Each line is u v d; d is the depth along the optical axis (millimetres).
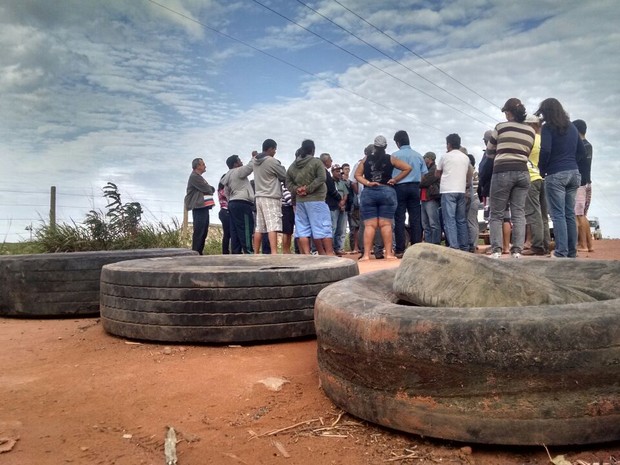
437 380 2533
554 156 7531
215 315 4449
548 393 2387
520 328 2400
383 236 10172
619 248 12031
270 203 9633
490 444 2500
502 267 3262
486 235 16625
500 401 2430
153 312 4543
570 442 2393
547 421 2387
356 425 2877
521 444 2426
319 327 3230
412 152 10344
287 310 4547
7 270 5945
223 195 11664
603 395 2375
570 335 2363
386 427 2764
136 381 3664
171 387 3535
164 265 5305
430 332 2531
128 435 2826
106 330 4934
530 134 7801
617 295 3740
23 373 3895
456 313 2582
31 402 3299
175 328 4484
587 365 2354
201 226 10750
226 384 3564
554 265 4402
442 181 9281
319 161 9250
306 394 3346
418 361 2561
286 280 4547
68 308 5887
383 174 9945
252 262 5730
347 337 2863
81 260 5945
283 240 11273
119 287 4727
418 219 10562
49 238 12320
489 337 2428
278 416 3041
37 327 5492
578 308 2486
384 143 9797
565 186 7609
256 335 4473
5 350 4574
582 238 11133
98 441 2760
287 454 2598
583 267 4262
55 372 3895
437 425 2541
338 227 12383
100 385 3598
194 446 2703
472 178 10367
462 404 2490
